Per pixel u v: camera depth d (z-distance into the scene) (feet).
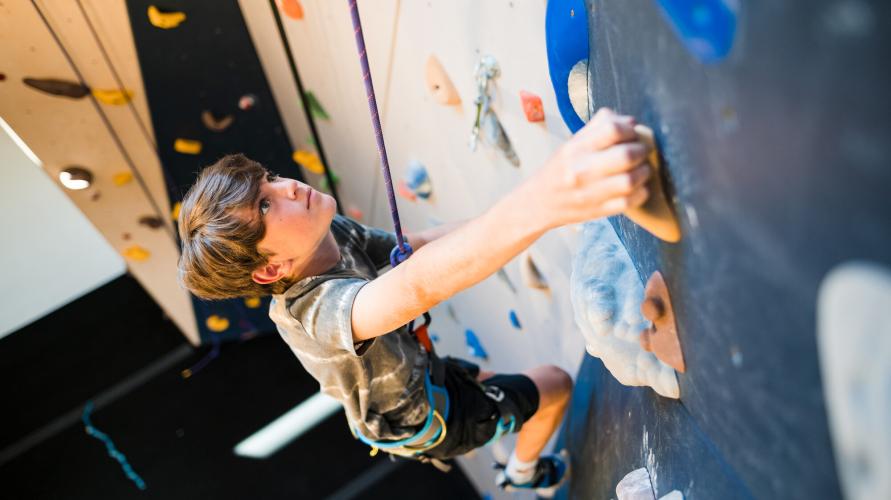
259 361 9.68
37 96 6.39
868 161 1.16
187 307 9.15
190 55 6.31
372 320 2.90
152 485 8.77
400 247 3.23
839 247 1.28
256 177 3.24
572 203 1.95
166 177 7.38
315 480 8.66
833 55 1.18
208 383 9.54
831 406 1.43
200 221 3.20
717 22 1.47
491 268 2.32
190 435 9.13
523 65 3.49
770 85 1.36
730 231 1.68
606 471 3.77
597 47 2.52
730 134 1.55
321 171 7.59
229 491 8.68
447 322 7.03
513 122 3.87
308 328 3.25
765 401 1.76
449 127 4.67
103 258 10.58
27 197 11.11
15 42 5.92
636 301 2.68
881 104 1.11
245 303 9.11
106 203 7.56
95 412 9.37
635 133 1.93
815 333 1.42
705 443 2.38
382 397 3.84
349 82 5.74
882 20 1.07
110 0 5.76
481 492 8.32
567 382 4.63
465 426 4.23
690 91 1.69
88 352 9.84
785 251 1.46
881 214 1.16
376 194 6.91
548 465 4.99
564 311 4.38
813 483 1.62
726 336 1.89
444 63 4.26
